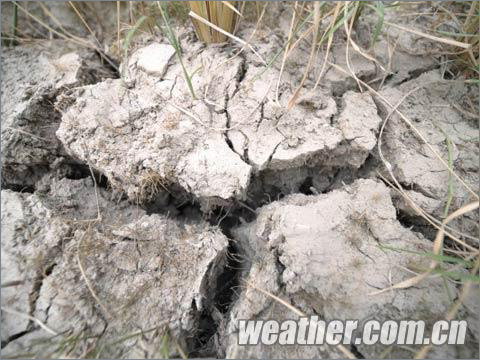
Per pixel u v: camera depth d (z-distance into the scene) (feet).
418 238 0.76
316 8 0.73
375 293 0.70
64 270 0.73
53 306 0.70
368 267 0.72
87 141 0.83
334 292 0.70
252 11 1.04
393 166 0.86
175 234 0.80
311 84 0.92
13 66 1.03
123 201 0.89
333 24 0.84
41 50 1.10
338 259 0.72
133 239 0.78
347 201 0.79
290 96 0.89
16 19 1.11
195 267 0.75
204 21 0.88
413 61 1.01
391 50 1.01
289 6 1.05
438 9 1.05
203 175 0.79
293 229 0.75
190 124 0.84
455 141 0.88
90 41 1.13
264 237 0.78
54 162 0.92
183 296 0.72
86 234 0.78
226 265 0.83
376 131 0.87
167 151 0.81
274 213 0.79
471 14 0.98
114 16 1.18
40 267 0.73
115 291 0.73
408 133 0.89
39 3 1.18
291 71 0.93
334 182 0.93
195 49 0.96
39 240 0.75
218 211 0.92
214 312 0.80
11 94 0.96
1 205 0.78
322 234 0.75
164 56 0.94
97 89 0.90
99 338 0.69
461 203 0.81
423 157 0.85
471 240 0.80
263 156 0.81
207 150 0.81
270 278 0.73
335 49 0.99
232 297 0.81
